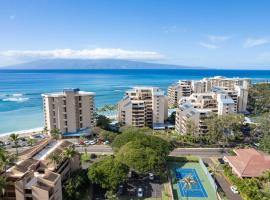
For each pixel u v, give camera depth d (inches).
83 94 5644.7
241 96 7642.7
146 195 3206.2
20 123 7396.7
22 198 2519.7
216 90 7731.3
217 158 4389.8
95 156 4434.1
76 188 3029.0
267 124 5191.9
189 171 3912.4
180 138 5231.3
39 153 3304.6
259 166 3580.2
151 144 3971.5
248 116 7455.7
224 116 5054.1
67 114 5492.1
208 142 5142.7
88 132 5605.3
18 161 3058.6
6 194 2628.0
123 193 3245.6
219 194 3238.2
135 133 4372.5
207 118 5187.0
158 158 3545.8
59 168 3132.4
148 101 6392.7
